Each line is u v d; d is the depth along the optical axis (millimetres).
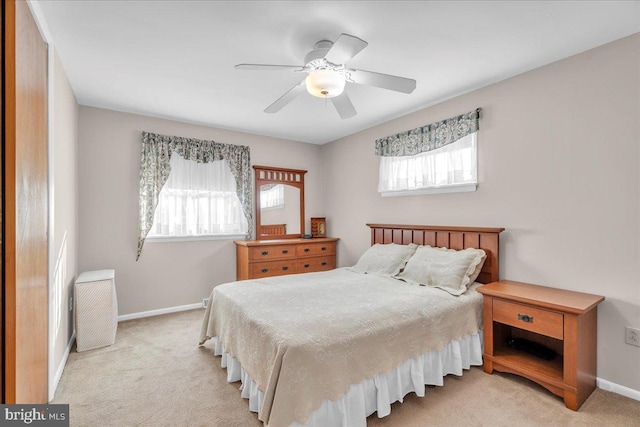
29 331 1463
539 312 1986
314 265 4336
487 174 2748
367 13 1759
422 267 2729
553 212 2326
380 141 3795
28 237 1448
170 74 2535
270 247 3945
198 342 2848
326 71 1897
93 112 3271
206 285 3943
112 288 2820
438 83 2707
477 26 1890
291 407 1451
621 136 2002
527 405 1880
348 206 4434
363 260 3385
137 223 3508
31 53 1534
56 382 2092
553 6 1704
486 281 2676
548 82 2355
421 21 1836
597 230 2107
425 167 3260
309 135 4477
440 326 2100
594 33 1960
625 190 1985
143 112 3459
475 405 1883
